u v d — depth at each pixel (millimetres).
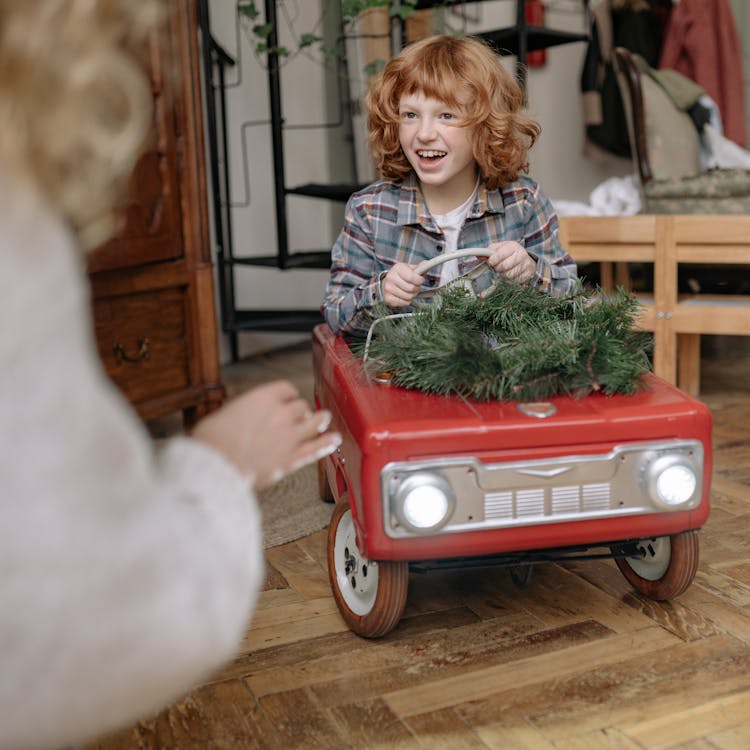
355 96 3408
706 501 1097
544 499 1044
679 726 946
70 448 331
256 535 427
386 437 1006
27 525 321
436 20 3176
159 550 357
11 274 330
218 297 3086
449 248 1560
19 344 327
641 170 2742
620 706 986
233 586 389
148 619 350
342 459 1208
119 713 367
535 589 1287
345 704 1008
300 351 3295
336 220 3504
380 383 1173
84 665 341
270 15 2762
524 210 1576
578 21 3998
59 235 350
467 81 1433
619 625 1174
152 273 1914
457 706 997
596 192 2936
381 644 1145
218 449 483
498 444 1024
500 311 1245
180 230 1985
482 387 1082
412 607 1245
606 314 1221
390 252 1557
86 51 328
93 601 335
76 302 351
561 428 1036
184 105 1958
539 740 929
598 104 3629
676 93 2871
